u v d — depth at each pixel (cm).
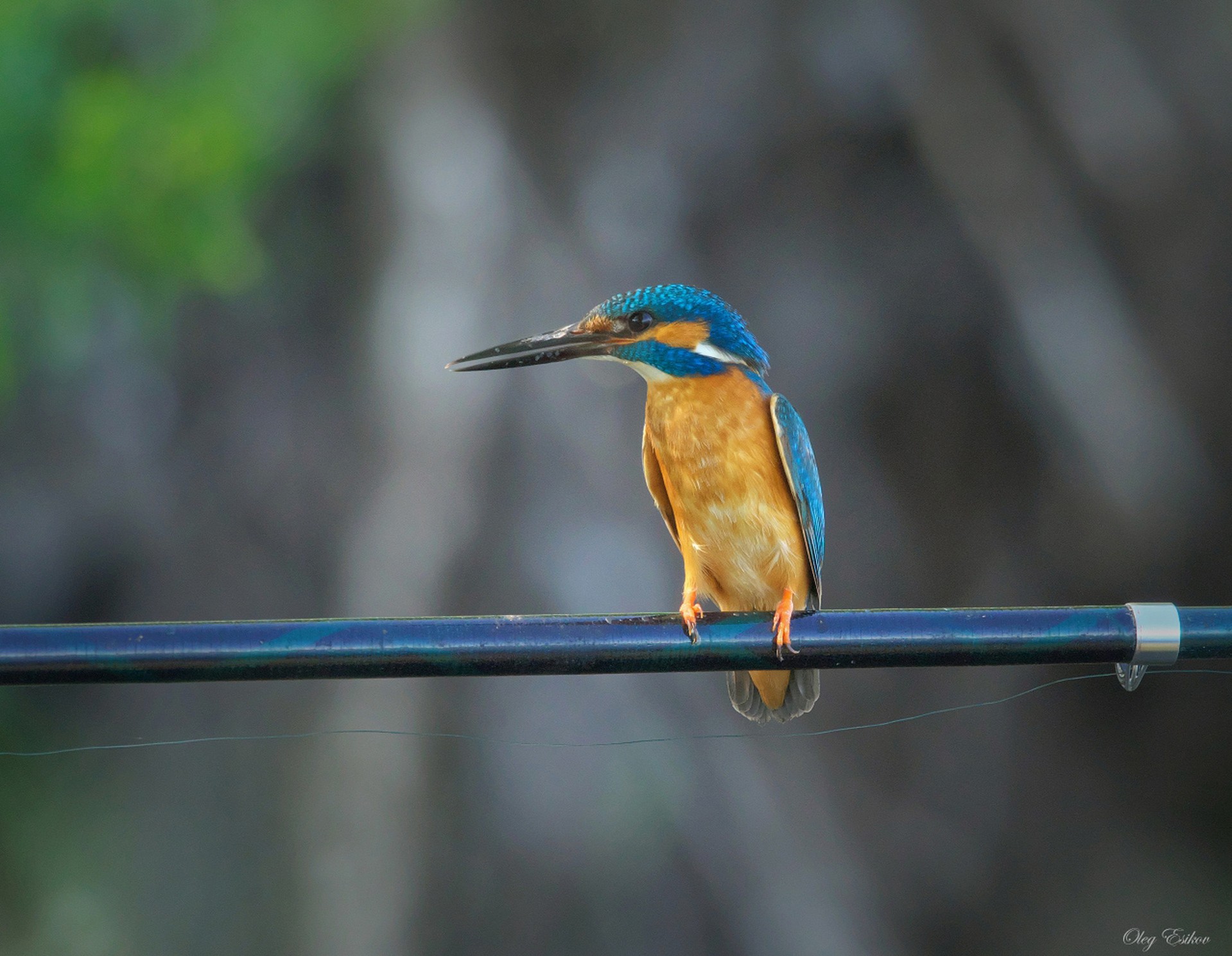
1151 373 1812
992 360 1886
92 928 2119
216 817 2106
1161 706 2152
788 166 1856
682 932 1820
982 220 1809
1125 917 2058
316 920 1869
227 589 2119
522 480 1809
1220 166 1766
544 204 1839
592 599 1769
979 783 2088
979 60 1762
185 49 1922
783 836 1888
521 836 1798
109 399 2156
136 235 1862
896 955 1966
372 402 1923
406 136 1875
